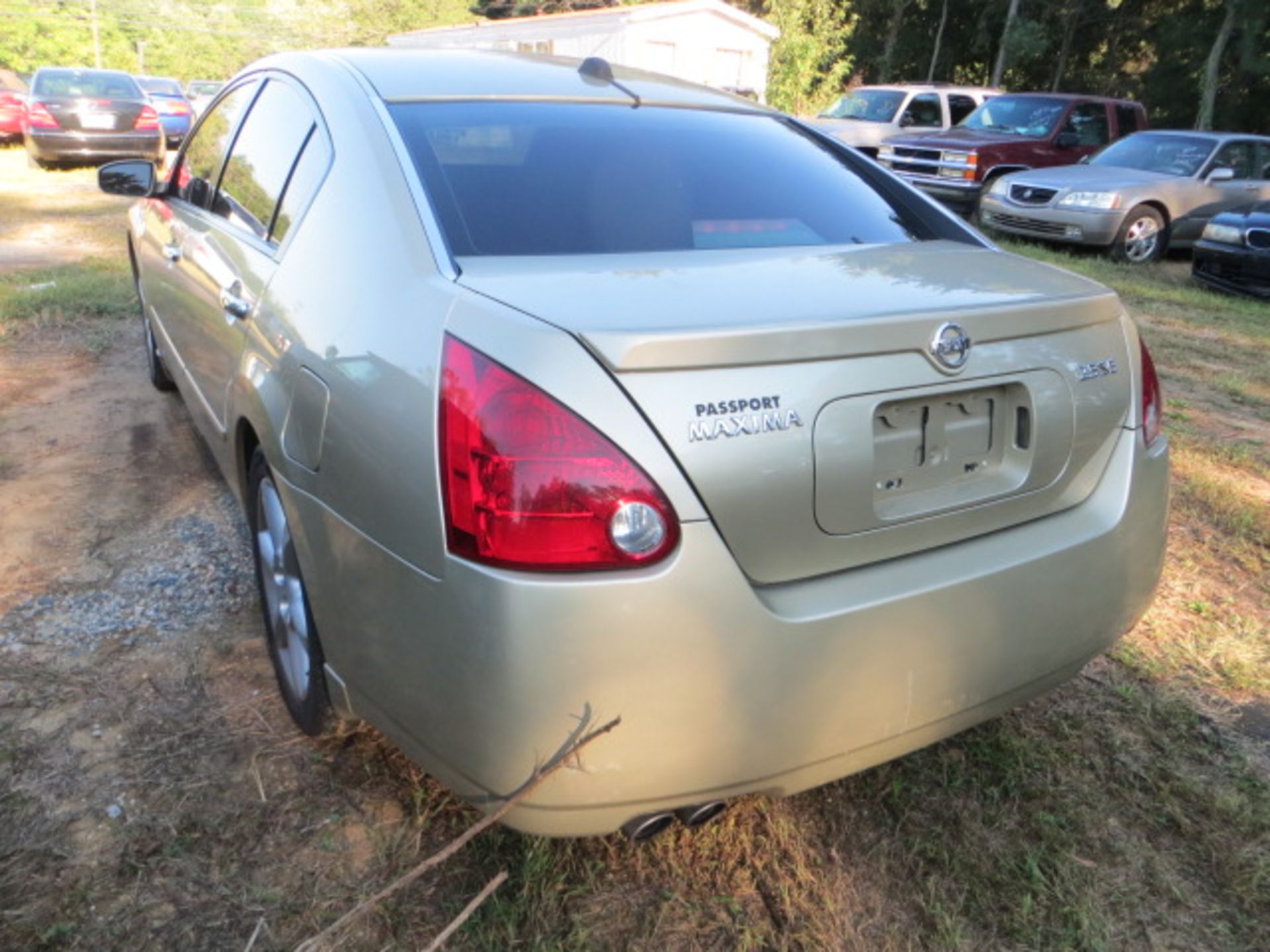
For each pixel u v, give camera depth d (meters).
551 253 2.08
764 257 2.17
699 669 1.65
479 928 1.97
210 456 4.17
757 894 2.11
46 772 2.31
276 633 2.52
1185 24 27.77
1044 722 2.69
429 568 1.69
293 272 2.32
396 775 2.36
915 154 13.70
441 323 1.78
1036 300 2.07
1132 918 2.10
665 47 26.53
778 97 28.50
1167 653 3.05
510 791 1.69
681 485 1.62
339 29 67.06
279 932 1.95
